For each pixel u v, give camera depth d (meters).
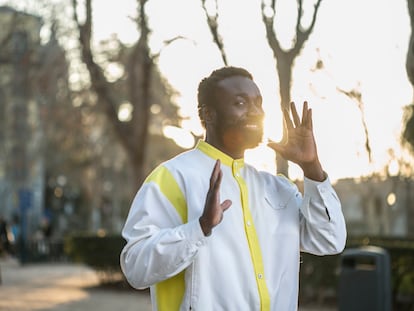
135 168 15.39
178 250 2.28
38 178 40.06
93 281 17.22
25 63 18.94
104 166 32.88
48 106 22.38
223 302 2.38
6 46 18.73
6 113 28.36
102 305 12.44
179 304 2.45
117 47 17.38
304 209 2.55
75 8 14.64
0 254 25.70
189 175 2.51
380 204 18.11
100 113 21.80
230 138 2.52
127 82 17.00
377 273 6.73
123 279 15.56
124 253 2.42
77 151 28.19
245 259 2.42
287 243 2.52
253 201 2.52
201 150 2.58
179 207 2.48
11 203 35.59
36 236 30.09
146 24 13.73
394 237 13.36
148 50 14.34
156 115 22.50
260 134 2.52
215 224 2.29
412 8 5.84
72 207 46.69
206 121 2.58
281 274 2.48
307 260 12.23
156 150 30.86
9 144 30.66
